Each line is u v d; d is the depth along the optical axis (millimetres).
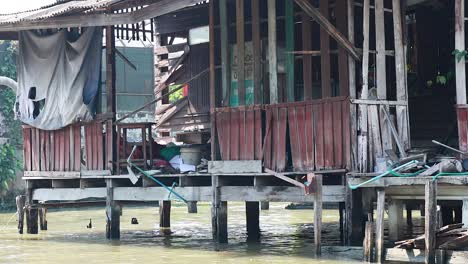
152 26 25406
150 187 20531
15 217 31516
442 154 17922
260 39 19125
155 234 23141
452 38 21531
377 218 15219
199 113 23766
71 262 17266
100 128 21781
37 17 21125
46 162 23219
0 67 36594
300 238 21250
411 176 15328
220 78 21188
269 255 17453
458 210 18922
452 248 14070
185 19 24141
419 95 21688
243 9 19312
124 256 18062
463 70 16906
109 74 21688
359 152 17125
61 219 29406
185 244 20281
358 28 18531
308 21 18125
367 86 17250
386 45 19281
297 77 19734
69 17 20312
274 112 18625
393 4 17891
